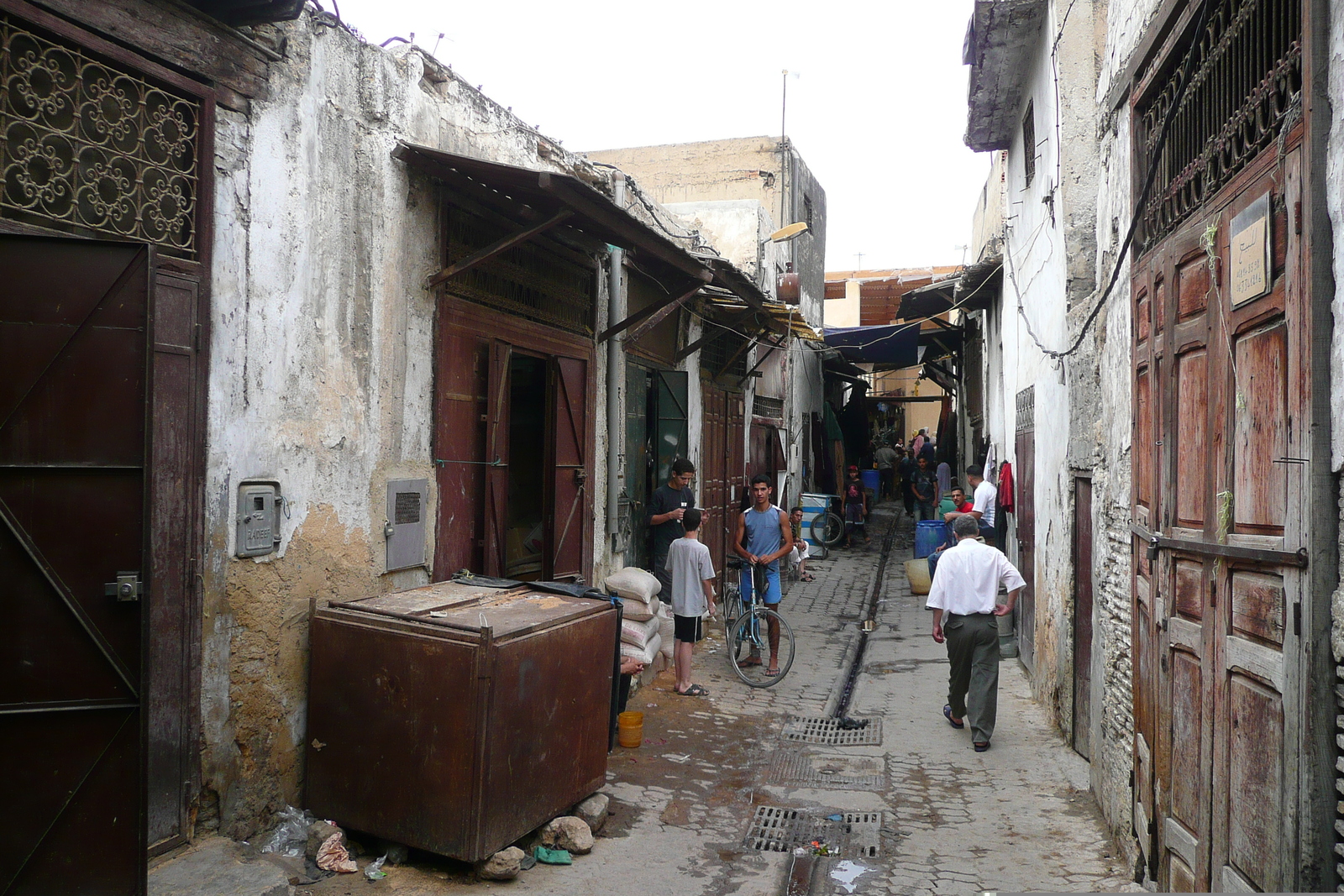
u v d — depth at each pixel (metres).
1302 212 2.67
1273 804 2.82
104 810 3.04
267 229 4.29
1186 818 3.68
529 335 6.85
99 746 3.04
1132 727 4.59
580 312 7.80
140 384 3.07
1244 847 3.05
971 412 18.03
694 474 9.20
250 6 3.97
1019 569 9.74
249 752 4.25
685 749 6.47
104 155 3.63
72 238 3.02
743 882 4.46
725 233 14.45
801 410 18.86
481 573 6.14
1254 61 3.22
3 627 2.98
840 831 5.13
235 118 4.13
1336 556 2.54
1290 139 2.77
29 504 3.00
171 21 3.80
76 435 3.03
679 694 7.85
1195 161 3.78
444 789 4.19
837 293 28.69
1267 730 2.88
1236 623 3.18
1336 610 2.49
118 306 3.06
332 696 4.47
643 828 5.07
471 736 4.15
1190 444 3.75
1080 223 6.84
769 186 18.09
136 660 3.07
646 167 18.84
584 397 7.79
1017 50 8.70
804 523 16.72
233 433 4.11
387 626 4.38
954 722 7.13
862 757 6.42
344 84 4.80
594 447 8.07
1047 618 7.66
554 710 4.69
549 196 5.48
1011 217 10.51
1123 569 4.92
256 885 3.68
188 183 3.95
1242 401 3.16
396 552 5.22
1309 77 2.60
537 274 7.00
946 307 17.22
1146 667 4.32
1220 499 3.35
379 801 4.34
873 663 9.33
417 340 5.43
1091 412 5.93
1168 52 4.09
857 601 12.82
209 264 3.97
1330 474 2.55
